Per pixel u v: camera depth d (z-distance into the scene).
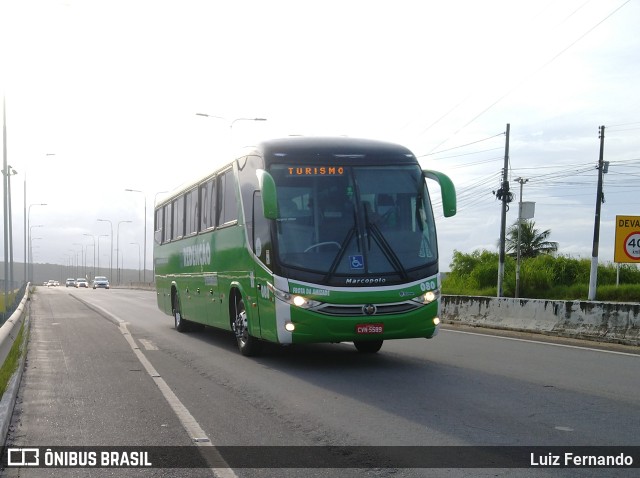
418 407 8.55
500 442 6.90
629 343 15.33
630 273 45.06
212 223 15.38
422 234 11.62
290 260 11.15
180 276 18.75
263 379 10.80
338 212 11.38
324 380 10.64
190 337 17.61
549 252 54.41
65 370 11.88
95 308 32.25
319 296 10.98
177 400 9.20
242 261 12.98
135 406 8.85
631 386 9.86
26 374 11.44
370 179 11.65
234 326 13.88
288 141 11.96
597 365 11.95
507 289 45.25
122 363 12.72
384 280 11.17
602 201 40.50
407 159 12.02
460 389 9.72
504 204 39.41
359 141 12.11
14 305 26.12
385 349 14.51
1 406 7.95
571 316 17.17
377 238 11.34
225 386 10.23
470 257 54.06
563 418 7.88
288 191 11.46
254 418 8.12
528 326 18.39
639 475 5.90
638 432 7.25
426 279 11.41
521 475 5.91
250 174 12.54
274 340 11.45
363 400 9.04
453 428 7.48
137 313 28.20
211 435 7.36
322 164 11.62
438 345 15.17
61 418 8.21
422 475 5.94
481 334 17.88
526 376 10.79
